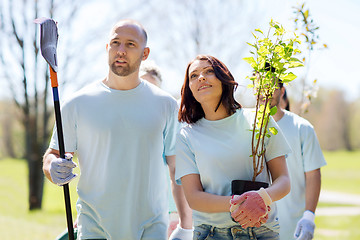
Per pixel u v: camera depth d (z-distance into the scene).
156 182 3.53
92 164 3.46
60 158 3.11
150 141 3.48
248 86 3.16
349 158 57.44
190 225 3.73
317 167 4.33
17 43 14.86
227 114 3.36
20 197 21.42
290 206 4.34
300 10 4.68
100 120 3.43
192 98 3.45
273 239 3.21
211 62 3.32
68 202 3.13
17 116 17.08
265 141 3.25
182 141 3.40
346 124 67.19
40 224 11.20
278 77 3.06
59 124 3.13
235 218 2.97
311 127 4.41
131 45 3.41
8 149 48.09
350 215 16.27
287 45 3.05
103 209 3.41
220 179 3.25
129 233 3.41
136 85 3.54
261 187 3.05
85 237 3.44
